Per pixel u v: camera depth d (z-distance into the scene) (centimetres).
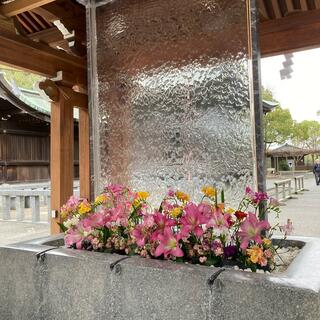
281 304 129
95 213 204
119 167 303
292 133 3906
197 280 145
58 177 427
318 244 201
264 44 476
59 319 183
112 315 166
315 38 452
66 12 453
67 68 449
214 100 263
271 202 202
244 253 172
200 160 265
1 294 205
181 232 168
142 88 300
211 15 266
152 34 296
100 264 170
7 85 964
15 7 352
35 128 1623
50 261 187
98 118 313
